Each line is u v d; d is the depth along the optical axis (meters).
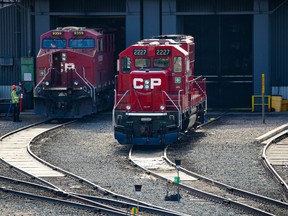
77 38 69.88
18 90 73.38
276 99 73.50
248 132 60.25
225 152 52.03
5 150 53.34
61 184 42.81
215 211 36.78
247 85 78.56
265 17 73.38
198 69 79.19
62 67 69.12
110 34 76.81
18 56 76.19
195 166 47.72
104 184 42.75
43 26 74.69
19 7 75.50
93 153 52.38
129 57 56.00
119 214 35.59
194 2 73.38
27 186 42.28
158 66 55.78
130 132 53.91
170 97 55.06
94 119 69.44
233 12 73.38
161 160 49.78
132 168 47.31
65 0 74.69
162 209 36.56
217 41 78.75
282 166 47.31
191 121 58.53
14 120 67.50
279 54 75.25
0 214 36.06
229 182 43.19
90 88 68.81
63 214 36.12
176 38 60.41
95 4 74.56
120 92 56.03
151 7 73.62
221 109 76.12
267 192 40.75
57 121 68.50
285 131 59.47
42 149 53.88
